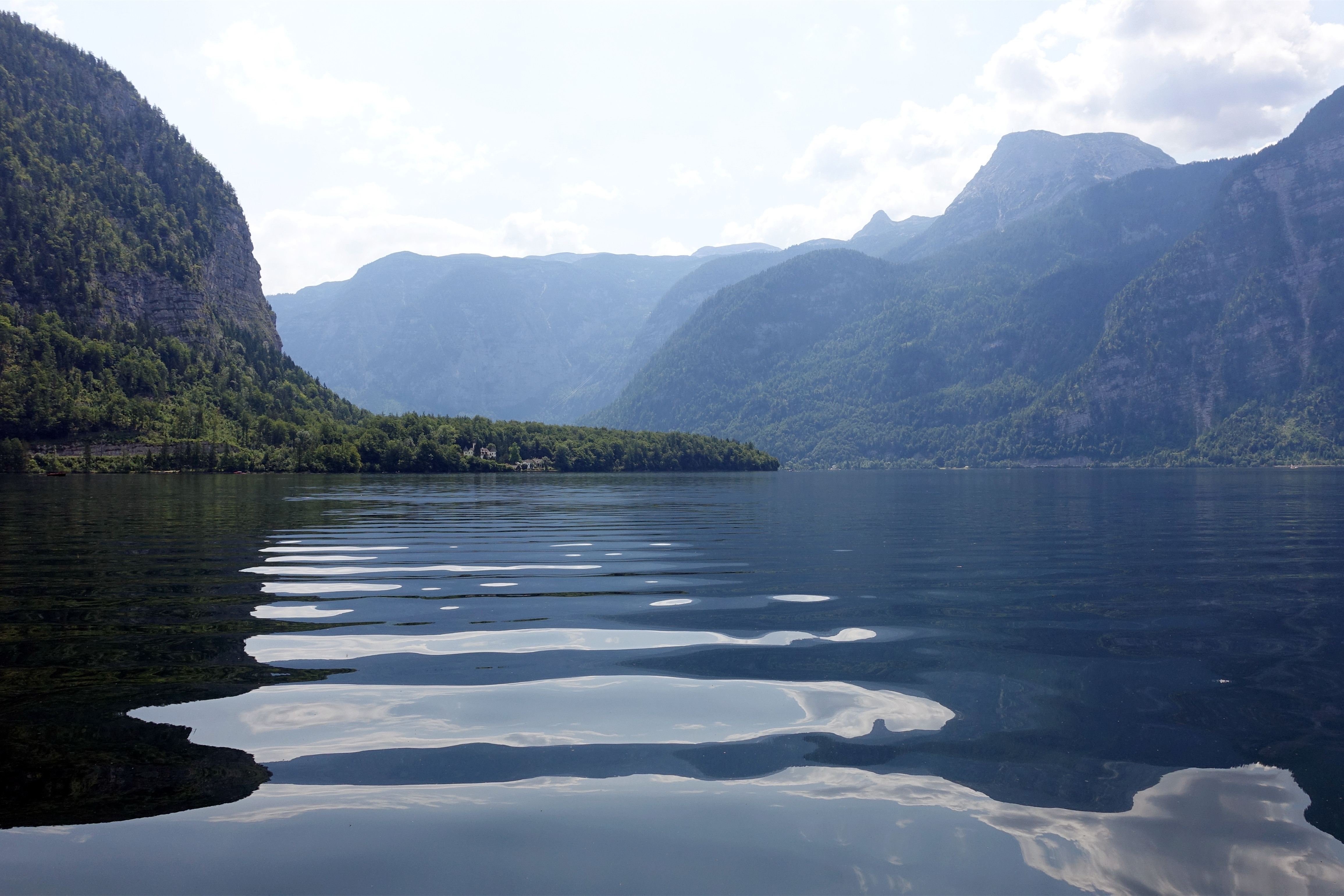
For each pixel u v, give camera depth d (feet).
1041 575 68.08
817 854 19.47
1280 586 61.62
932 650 40.29
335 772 24.38
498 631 44.83
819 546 92.94
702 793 23.07
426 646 41.01
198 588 58.80
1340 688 33.63
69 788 22.94
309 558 78.59
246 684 33.65
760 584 62.64
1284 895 17.56
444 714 29.99
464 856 19.35
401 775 24.21
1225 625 46.68
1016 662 38.04
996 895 17.56
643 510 170.50
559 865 18.93
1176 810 21.84
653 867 18.81
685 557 81.41
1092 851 19.62
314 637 42.88
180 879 18.12
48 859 18.94
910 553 85.10
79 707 30.30
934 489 318.86
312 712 30.04
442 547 90.02
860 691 33.22
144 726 28.32
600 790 23.22
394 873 18.49
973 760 25.53
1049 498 230.68
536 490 301.22
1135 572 70.23
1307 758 25.62
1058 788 23.43
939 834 20.51
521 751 26.21
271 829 20.58
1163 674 35.81
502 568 71.97
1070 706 31.22
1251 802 22.40
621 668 36.73
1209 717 29.76
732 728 28.60
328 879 18.21
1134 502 202.80
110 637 42.34
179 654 38.70
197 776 23.94
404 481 399.65
